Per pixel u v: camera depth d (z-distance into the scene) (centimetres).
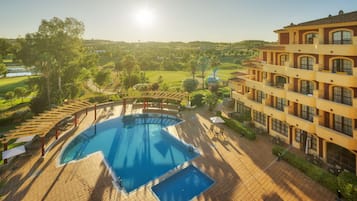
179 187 2258
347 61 2325
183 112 4781
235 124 3647
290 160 2561
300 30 2825
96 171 2491
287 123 2998
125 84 7738
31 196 2047
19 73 10738
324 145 2559
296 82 2911
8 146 3189
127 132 3878
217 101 5081
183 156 2975
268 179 2292
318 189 2116
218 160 2703
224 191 2114
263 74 3575
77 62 6191
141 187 2212
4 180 2278
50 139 3319
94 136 3684
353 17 2375
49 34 5606
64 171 2480
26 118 4344
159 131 3912
